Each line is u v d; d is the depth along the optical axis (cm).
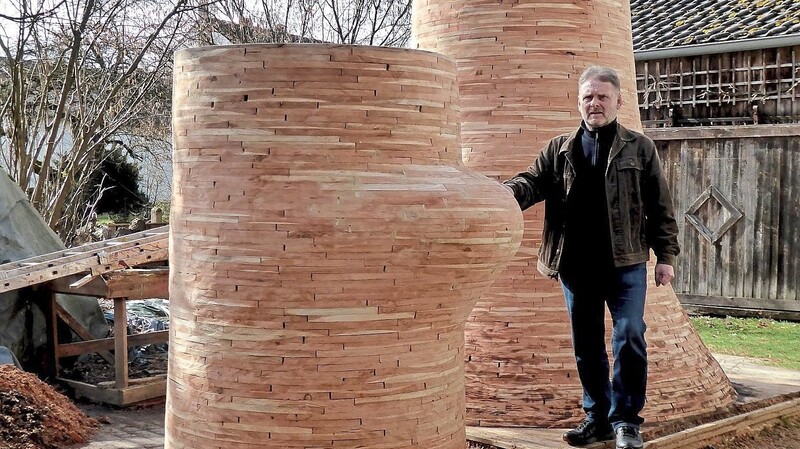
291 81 335
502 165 541
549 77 545
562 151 451
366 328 338
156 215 1390
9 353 671
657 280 448
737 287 1231
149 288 689
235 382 342
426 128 354
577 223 448
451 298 355
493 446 477
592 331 459
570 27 549
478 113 550
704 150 1247
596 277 448
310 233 329
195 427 353
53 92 1599
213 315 346
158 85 1716
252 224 335
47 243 867
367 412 339
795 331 1075
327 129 335
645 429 504
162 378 713
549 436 482
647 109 1293
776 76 1179
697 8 1356
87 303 827
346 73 337
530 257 527
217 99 346
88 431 599
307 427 335
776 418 575
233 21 2020
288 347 335
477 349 523
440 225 339
